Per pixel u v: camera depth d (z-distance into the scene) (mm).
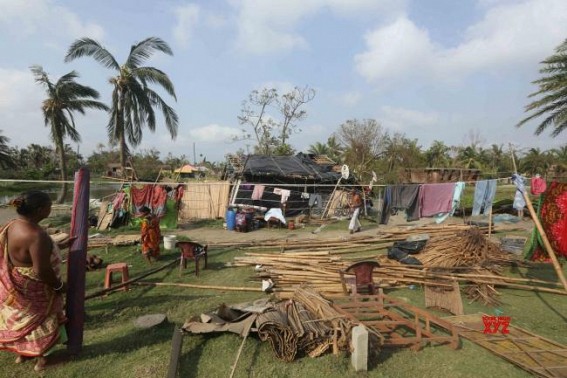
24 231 3773
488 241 9484
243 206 16125
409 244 9484
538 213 6809
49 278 3941
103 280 7965
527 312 6457
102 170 50969
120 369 4223
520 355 4699
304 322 4832
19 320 3992
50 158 53188
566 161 40719
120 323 5676
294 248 11406
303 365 4387
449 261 8453
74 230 4621
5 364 4289
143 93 19547
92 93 22188
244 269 8836
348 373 4246
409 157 39438
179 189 15453
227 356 4559
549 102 22078
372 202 20469
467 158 47438
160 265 9258
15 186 37094
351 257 10172
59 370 4176
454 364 4512
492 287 7453
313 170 21125
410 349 4855
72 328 4492
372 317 5762
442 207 10633
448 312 6344
